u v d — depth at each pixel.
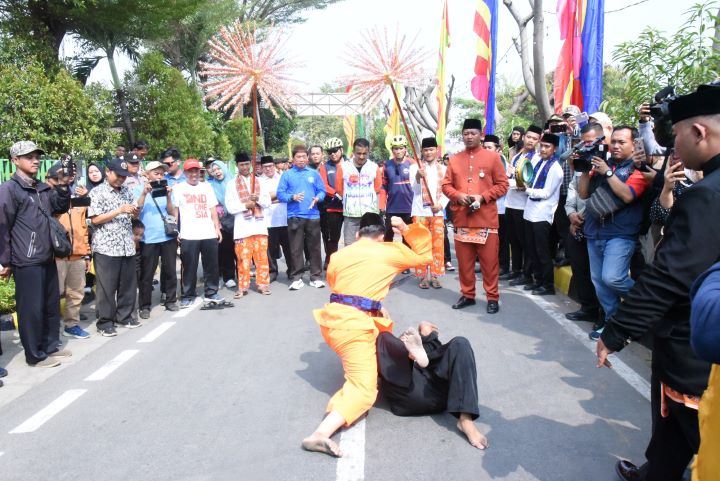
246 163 8.41
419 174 8.00
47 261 5.68
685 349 2.52
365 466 3.60
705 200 2.39
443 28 14.34
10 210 5.39
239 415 4.39
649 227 5.48
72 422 4.35
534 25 10.98
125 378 5.25
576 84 10.09
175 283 7.91
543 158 7.59
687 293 2.43
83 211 6.81
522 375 5.02
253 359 5.66
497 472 3.50
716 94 2.36
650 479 2.84
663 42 6.80
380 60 6.21
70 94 12.53
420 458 3.68
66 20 14.28
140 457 3.79
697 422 2.51
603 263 5.47
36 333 5.63
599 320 6.01
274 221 9.68
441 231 8.45
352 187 9.18
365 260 4.26
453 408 3.84
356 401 3.93
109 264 6.67
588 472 3.48
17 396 4.93
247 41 7.53
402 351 4.14
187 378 5.19
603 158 5.55
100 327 6.76
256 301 8.25
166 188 7.51
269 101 7.79
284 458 3.72
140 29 15.77
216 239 7.94
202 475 3.55
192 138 18.97
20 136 11.52
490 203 6.95
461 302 7.34
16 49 12.41
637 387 4.71
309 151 10.42
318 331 6.57
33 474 3.62
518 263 8.73
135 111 18.38
